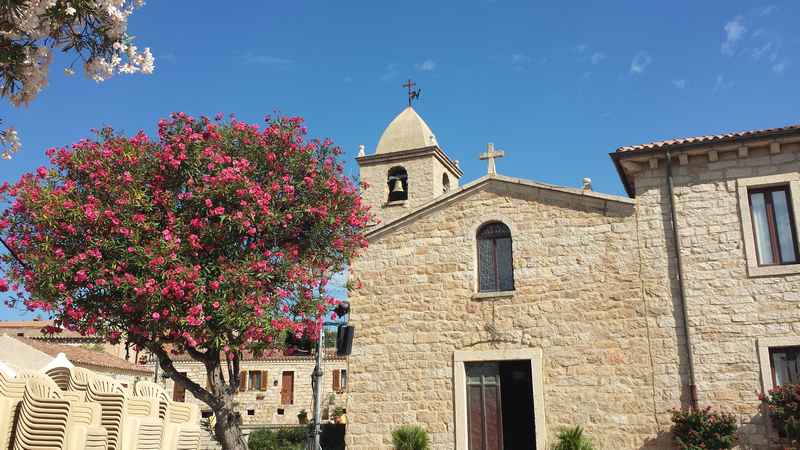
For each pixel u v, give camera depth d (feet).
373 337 60.13
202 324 39.60
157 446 31.01
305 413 131.64
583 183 59.16
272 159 45.24
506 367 57.67
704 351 50.65
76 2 21.63
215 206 41.91
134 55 22.84
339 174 48.14
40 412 25.13
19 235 40.19
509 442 62.39
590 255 55.67
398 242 61.82
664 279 53.06
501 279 58.49
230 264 41.11
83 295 40.55
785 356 49.16
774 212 52.08
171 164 41.96
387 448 57.16
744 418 48.52
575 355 54.03
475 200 60.39
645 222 54.65
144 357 51.13
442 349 57.88
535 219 58.08
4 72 21.74
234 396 45.57
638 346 52.54
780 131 51.08
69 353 103.50
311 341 47.73
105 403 28.81
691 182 54.03
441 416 56.39
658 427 50.52
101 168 41.50
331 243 46.98
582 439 51.06
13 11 20.90
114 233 39.99
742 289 50.78
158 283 38.83
